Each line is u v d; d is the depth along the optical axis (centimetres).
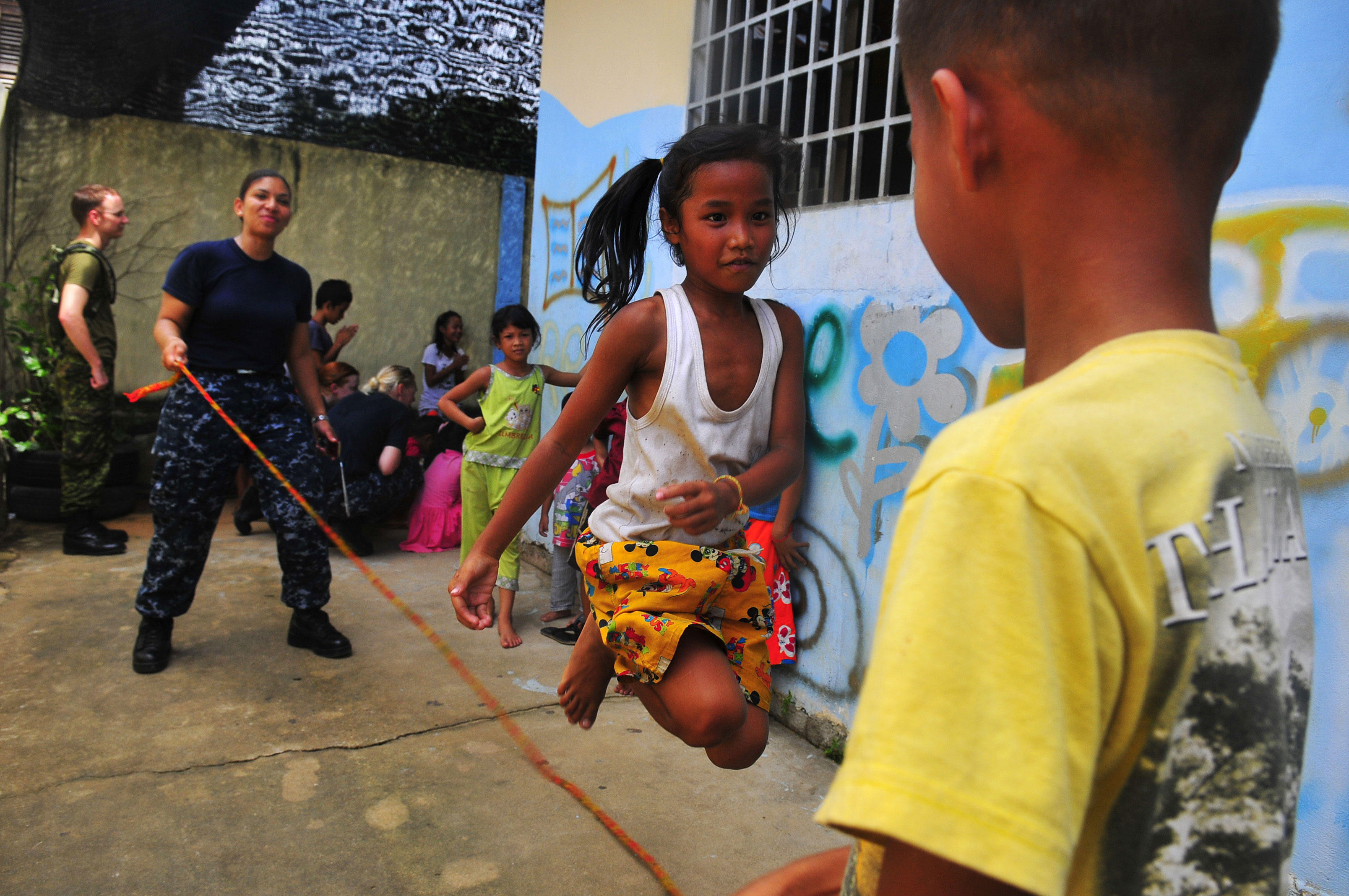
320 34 749
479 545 173
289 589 399
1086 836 55
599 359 171
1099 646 50
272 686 366
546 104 553
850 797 50
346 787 291
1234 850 54
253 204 365
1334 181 196
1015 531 50
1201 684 53
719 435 171
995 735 48
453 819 276
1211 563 54
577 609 477
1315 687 203
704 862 260
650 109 442
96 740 313
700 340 169
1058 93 58
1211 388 57
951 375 280
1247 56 60
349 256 764
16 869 241
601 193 489
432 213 785
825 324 332
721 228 166
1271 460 60
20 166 662
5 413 593
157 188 697
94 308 532
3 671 367
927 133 67
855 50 322
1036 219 60
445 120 794
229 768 299
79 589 474
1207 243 61
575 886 246
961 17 62
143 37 621
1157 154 58
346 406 584
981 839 46
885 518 305
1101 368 56
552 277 552
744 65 374
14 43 649
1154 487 53
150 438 700
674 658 162
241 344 372
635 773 309
